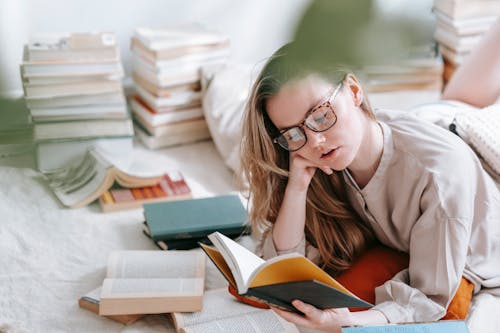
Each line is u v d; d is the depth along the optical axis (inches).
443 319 61.7
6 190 94.3
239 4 126.7
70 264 77.9
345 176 65.9
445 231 60.2
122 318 66.3
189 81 110.6
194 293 65.4
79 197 91.7
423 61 116.0
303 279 49.9
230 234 81.1
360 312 58.4
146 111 111.5
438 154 61.7
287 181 67.8
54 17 115.0
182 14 123.8
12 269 76.1
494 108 73.2
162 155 109.3
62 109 98.6
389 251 72.2
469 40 120.0
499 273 66.3
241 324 62.7
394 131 64.5
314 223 69.3
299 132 54.5
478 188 64.8
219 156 109.7
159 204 84.8
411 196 63.3
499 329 62.9
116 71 99.3
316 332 63.2
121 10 119.2
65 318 67.6
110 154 98.7
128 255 73.5
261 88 53.8
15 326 65.9
